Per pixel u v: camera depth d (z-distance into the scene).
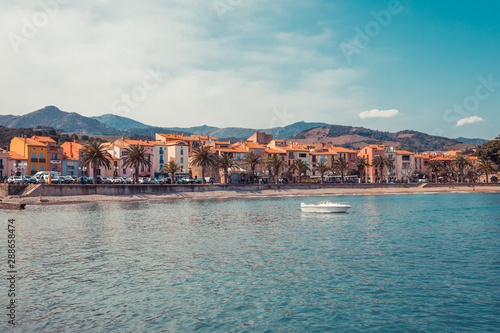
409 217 66.06
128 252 36.59
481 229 51.06
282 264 31.84
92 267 31.02
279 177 169.12
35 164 126.62
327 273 29.06
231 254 35.72
